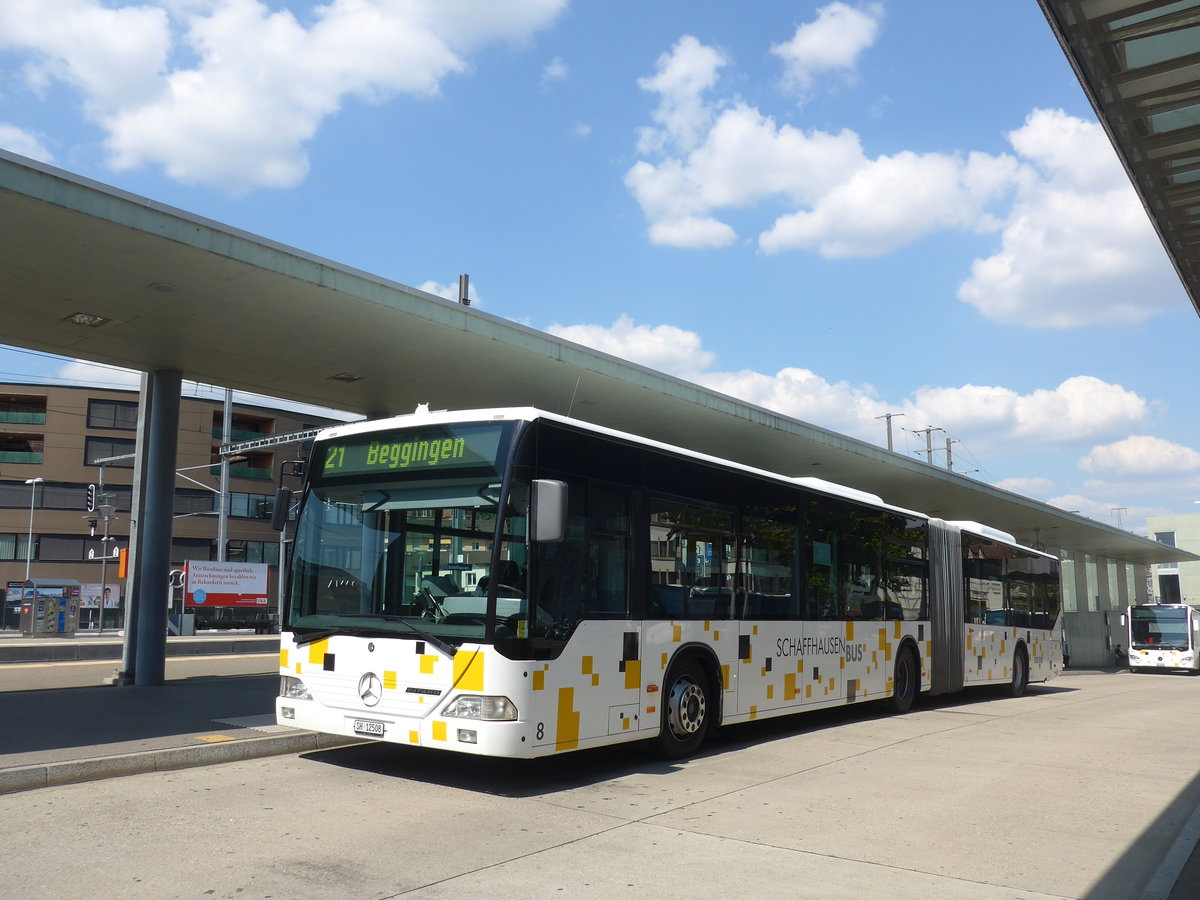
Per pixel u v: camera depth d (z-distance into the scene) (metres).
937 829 7.01
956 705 16.91
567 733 8.24
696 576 10.30
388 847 6.20
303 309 12.63
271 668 19.62
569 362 15.09
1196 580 80.44
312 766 8.96
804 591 12.32
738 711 10.77
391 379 16.25
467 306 13.61
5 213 9.77
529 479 8.23
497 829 6.74
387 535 8.59
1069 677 31.53
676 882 5.56
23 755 8.34
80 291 12.02
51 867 5.61
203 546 64.75
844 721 13.73
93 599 62.25
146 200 10.22
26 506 63.25
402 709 8.07
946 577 16.80
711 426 19.67
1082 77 5.62
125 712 11.48
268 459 68.19
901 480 26.77
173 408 15.96
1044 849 6.54
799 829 6.91
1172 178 6.50
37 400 65.25
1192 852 6.42
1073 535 40.81
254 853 5.98
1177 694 22.28
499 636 7.75
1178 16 5.09
